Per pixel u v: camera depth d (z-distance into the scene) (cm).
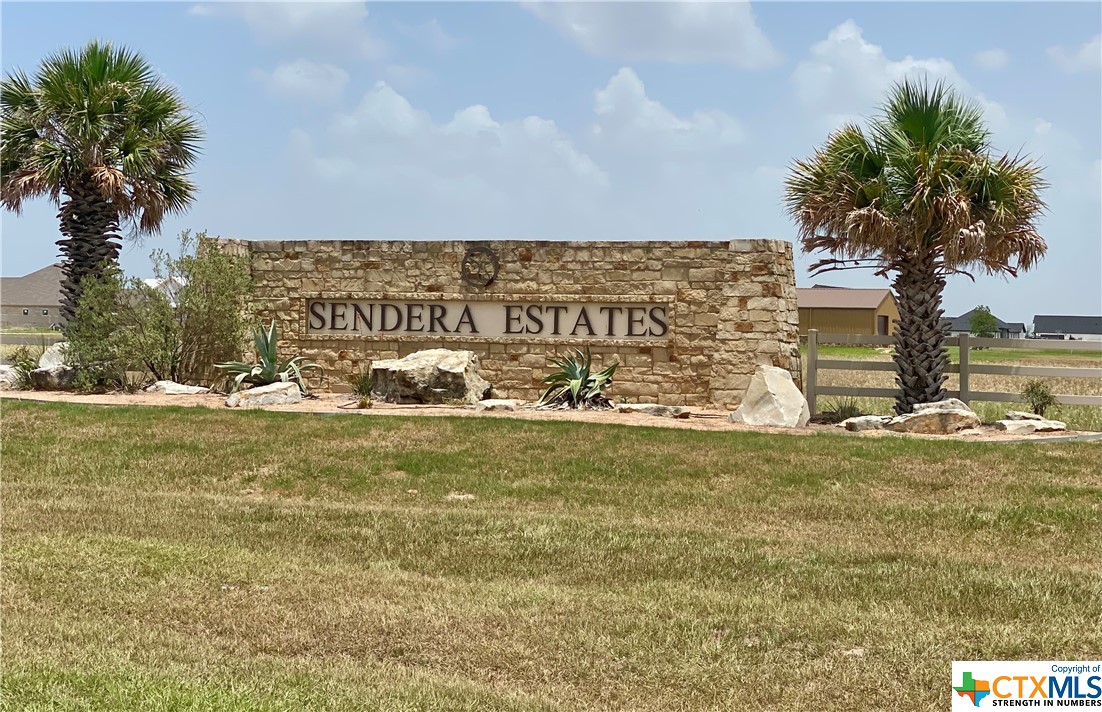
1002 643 777
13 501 1259
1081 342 1878
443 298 2112
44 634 772
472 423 1673
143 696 646
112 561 972
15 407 1806
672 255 2012
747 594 909
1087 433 1677
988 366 1925
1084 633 804
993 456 1468
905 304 1889
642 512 1259
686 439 1578
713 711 674
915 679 718
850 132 1867
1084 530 1156
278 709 636
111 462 1486
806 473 1400
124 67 2353
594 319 2056
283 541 1087
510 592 906
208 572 948
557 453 1508
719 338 1988
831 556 1036
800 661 750
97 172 2248
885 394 1959
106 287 2123
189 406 1831
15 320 6956
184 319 2134
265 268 2197
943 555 1055
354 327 2161
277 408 1847
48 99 2270
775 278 1964
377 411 1819
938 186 1780
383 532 1123
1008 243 1797
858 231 1784
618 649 772
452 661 751
